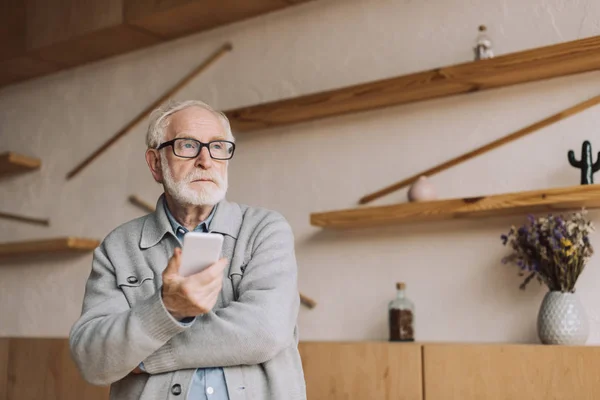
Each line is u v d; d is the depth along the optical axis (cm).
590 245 229
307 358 257
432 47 276
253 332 138
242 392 142
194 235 122
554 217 233
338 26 302
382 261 278
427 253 268
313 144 302
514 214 249
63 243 347
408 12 284
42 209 387
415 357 235
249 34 329
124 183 358
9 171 401
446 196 264
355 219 265
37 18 370
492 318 251
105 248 163
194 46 347
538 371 214
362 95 269
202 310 128
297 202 302
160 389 140
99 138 374
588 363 207
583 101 242
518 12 259
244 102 325
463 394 225
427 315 264
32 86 407
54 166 388
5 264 395
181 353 138
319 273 293
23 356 336
